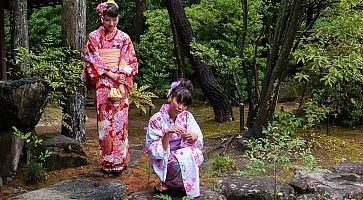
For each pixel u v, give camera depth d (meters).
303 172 5.11
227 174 5.19
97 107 4.95
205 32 9.03
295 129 6.94
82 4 6.07
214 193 4.33
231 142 6.45
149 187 4.64
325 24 6.41
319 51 6.09
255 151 4.99
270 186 4.64
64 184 4.54
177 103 4.11
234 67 7.06
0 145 4.79
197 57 8.36
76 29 6.03
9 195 4.45
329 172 4.97
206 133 7.60
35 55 5.51
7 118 4.70
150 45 10.70
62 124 6.05
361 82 7.29
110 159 4.96
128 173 5.09
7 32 11.70
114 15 4.81
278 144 4.78
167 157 4.09
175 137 4.20
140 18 12.91
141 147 6.52
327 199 4.49
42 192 4.30
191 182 4.12
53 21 12.55
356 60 5.91
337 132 7.50
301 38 6.49
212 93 8.55
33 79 4.77
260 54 8.18
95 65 4.85
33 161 5.07
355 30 6.15
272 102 6.18
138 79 10.79
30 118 4.86
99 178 4.93
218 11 8.44
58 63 5.50
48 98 5.41
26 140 4.83
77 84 5.79
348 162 5.70
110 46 4.91
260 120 6.23
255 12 7.28
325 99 7.55
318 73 6.79
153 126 4.16
